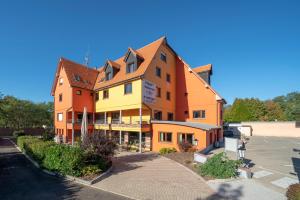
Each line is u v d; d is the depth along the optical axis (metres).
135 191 10.27
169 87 29.62
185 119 29.61
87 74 34.09
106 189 10.60
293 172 13.22
